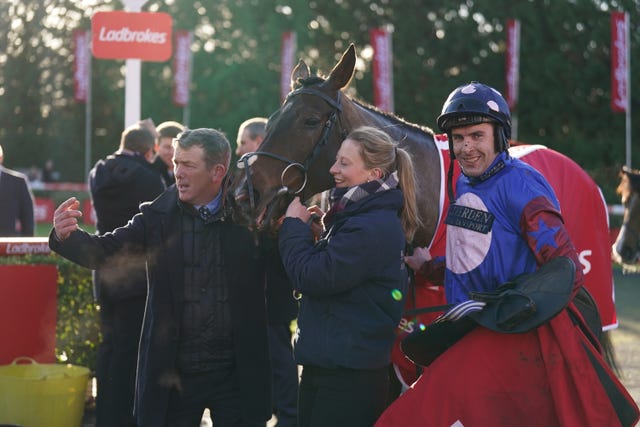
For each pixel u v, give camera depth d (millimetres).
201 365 3252
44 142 32688
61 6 32688
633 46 29656
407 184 2986
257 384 3250
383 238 2824
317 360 2857
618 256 6070
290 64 26750
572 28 29562
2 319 4617
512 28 25484
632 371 6055
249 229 3100
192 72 31719
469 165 2826
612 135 29422
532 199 2699
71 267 5129
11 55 32719
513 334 2668
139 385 3240
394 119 3605
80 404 4434
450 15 30750
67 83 32656
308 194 3266
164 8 32594
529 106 29609
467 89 2807
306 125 3180
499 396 2662
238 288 3238
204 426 4625
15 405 4219
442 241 3516
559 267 2607
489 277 2799
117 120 32812
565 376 2629
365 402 2867
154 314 3209
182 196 3238
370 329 2848
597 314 2881
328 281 2781
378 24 31734
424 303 3512
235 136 30500
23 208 6328
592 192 3707
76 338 5203
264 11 31844
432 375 2736
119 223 4441
